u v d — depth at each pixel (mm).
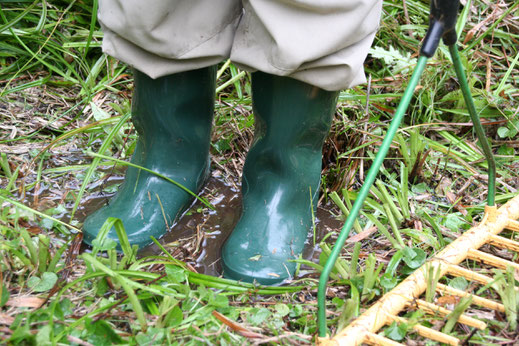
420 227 1448
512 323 1115
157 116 1361
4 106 1862
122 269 1180
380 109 1941
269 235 1306
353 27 1089
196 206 1527
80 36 2096
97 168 1658
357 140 1715
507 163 1784
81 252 1307
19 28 2070
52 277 1154
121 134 1784
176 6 1171
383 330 1120
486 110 1912
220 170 1698
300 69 1141
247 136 1796
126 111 1830
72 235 1364
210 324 1097
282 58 1109
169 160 1425
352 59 1132
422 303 1127
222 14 1229
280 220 1332
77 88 2033
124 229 1231
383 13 2277
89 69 2062
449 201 1619
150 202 1381
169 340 1032
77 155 1713
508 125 1871
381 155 969
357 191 1635
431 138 1911
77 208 1483
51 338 981
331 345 986
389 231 1461
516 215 1432
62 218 1433
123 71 2080
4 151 1665
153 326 1068
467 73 1946
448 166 1754
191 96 1362
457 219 1473
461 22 2064
